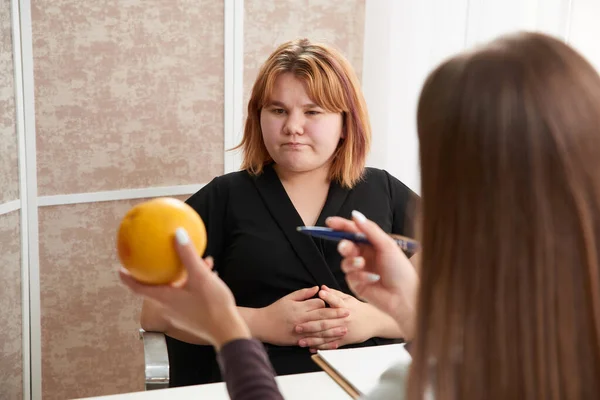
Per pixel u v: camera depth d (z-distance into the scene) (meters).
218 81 1.96
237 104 2.00
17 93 1.69
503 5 1.81
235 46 1.96
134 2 1.81
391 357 1.10
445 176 0.53
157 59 1.86
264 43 2.02
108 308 1.95
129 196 1.90
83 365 1.94
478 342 0.51
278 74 1.39
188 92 1.92
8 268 1.72
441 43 1.97
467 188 0.51
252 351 0.62
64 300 1.88
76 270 1.88
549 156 0.50
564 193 0.50
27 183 1.76
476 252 0.51
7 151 1.68
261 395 0.58
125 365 2.01
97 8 1.77
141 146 1.89
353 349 1.13
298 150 1.40
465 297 0.52
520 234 0.50
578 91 0.50
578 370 0.51
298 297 1.37
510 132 0.50
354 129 1.46
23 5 1.68
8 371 1.75
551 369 0.50
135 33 1.82
